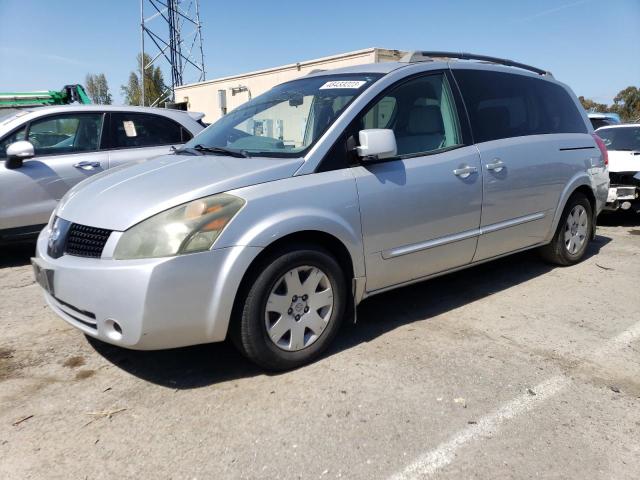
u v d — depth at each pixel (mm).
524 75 4824
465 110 4129
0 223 5508
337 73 4121
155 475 2309
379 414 2734
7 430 2641
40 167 5684
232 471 2324
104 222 2936
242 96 21094
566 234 5215
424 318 4020
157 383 3090
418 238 3709
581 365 3264
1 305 4430
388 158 3561
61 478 2297
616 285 4781
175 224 2797
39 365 3322
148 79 49281
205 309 2838
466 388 2984
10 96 10781
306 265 3150
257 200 2973
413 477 2279
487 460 2387
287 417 2717
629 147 8133
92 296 2826
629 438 2545
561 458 2400
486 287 4746
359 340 3623
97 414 2773
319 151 3293
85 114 6137
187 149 3996
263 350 3043
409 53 4203
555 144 4809
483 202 4098
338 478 2277
